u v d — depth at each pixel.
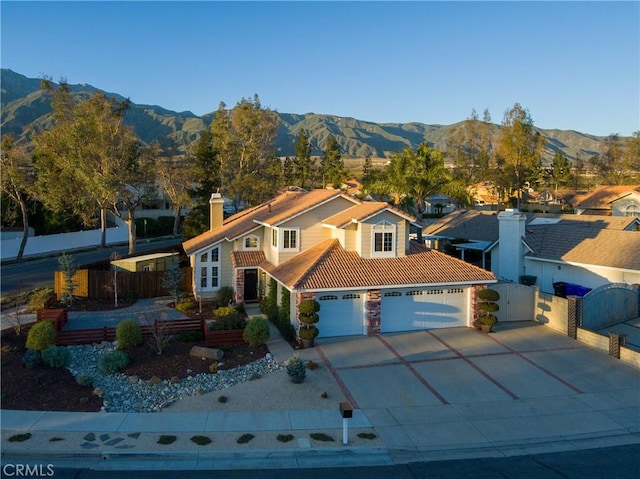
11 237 56.53
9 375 17.47
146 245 59.84
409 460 12.62
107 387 16.89
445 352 21.17
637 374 18.83
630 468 12.27
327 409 15.46
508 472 12.03
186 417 14.69
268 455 12.59
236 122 64.31
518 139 69.75
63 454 12.36
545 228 34.88
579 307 23.42
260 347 21.25
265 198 57.53
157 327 20.80
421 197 43.88
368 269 24.25
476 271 25.22
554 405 16.06
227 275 31.19
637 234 29.55
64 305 29.06
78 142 45.94
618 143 112.06
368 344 22.08
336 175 101.38
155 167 56.22
